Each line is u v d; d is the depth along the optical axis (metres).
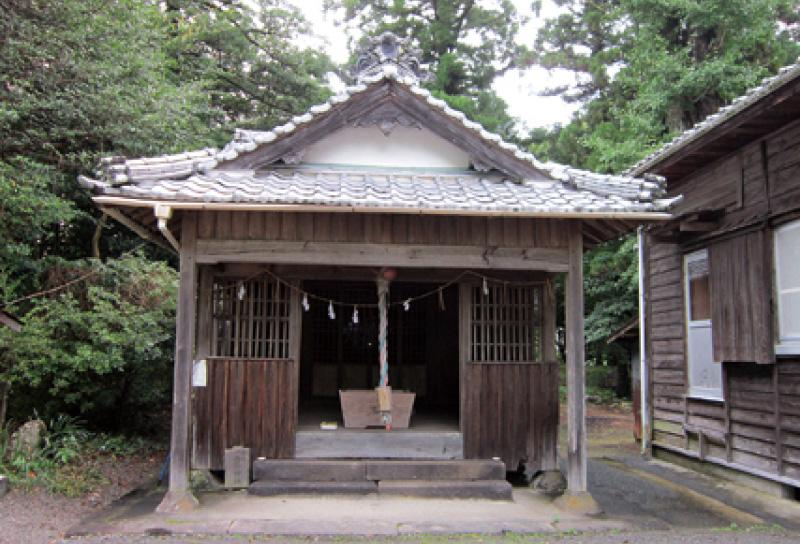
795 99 6.88
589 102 23.08
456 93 24.27
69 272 9.79
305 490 7.05
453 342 11.35
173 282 10.40
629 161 14.90
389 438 7.66
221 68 19.28
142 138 10.65
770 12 14.07
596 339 18.88
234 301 7.66
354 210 6.16
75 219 11.06
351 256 6.94
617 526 6.25
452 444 7.70
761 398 8.08
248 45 19.70
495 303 8.05
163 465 8.91
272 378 7.56
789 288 7.57
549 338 8.02
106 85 10.31
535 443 7.75
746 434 8.38
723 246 8.82
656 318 11.03
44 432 8.76
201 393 7.42
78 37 9.88
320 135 7.33
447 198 6.53
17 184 8.70
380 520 6.20
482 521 6.23
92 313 9.19
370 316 11.43
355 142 7.68
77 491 7.46
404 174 7.64
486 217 7.14
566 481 7.70
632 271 15.97
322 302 11.37
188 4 17.53
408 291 11.29
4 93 9.17
